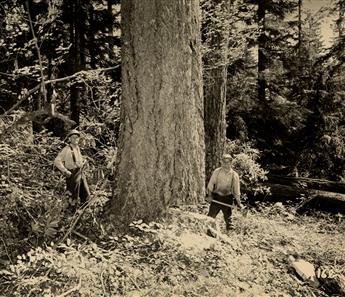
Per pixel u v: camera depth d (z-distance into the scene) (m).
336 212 10.59
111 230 6.42
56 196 7.33
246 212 8.04
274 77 17.94
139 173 6.58
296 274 5.81
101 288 4.78
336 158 18.20
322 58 17.92
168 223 6.28
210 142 10.79
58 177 8.62
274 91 18.44
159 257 5.36
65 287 4.76
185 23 6.70
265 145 17.66
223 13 10.65
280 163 18.17
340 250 6.96
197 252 5.24
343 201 10.49
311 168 18.47
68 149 7.38
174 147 6.59
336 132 18.03
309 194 10.98
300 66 18.50
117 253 5.39
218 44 10.84
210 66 10.63
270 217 8.86
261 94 18.08
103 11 17.55
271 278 5.44
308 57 18.88
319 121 18.03
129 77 6.70
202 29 11.20
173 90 6.59
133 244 5.68
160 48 6.54
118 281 4.82
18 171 8.21
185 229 5.59
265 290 5.15
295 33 19.72
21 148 8.77
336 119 17.94
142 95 6.60
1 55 12.74
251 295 4.88
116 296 4.55
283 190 11.21
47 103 7.52
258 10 18.78
